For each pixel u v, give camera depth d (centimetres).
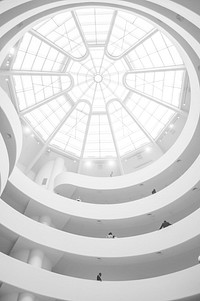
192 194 2327
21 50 2598
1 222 2134
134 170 3219
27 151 3103
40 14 1466
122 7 1545
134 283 2000
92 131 3369
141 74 2967
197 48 1460
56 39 2719
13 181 2461
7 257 1941
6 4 1130
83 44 2806
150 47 2747
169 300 1836
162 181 2766
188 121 2439
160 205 2450
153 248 2181
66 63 2873
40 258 2205
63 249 2258
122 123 3309
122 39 2781
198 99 2203
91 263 2367
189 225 2088
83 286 2016
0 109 1631
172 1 1134
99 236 2695
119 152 3341
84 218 2573
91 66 2988
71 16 2558
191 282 1811
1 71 2525
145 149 3266
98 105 3250
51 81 2991
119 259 2264
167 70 2711
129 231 2666
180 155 2511
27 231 2230
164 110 3092
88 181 2891
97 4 1519
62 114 3250
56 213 2581
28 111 2945
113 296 1962
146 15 1571
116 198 2939
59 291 1969
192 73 2008
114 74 3025
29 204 2536
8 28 1284
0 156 1492
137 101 3161
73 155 3350
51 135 3167
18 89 2858
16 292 1923
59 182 2858
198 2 1131
